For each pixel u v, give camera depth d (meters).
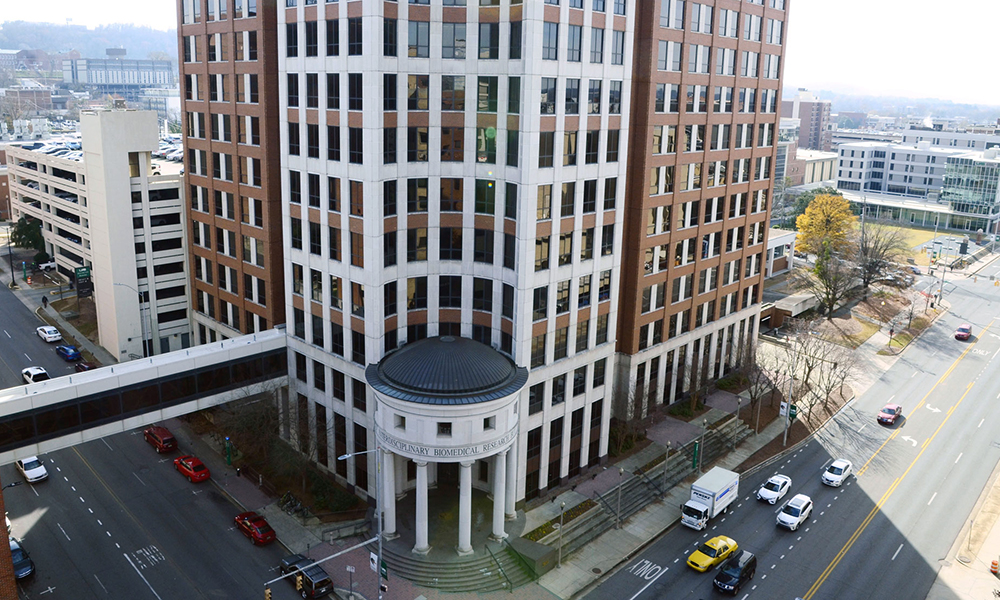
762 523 61.72
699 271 80.44
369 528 58.16
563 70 55.62
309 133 60.00
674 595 52.06
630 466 68.75
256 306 75.94
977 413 85.75
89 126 84.00
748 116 82.50
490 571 53.22
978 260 170.75
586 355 63.81
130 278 87.56
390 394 52.41
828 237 132.75
